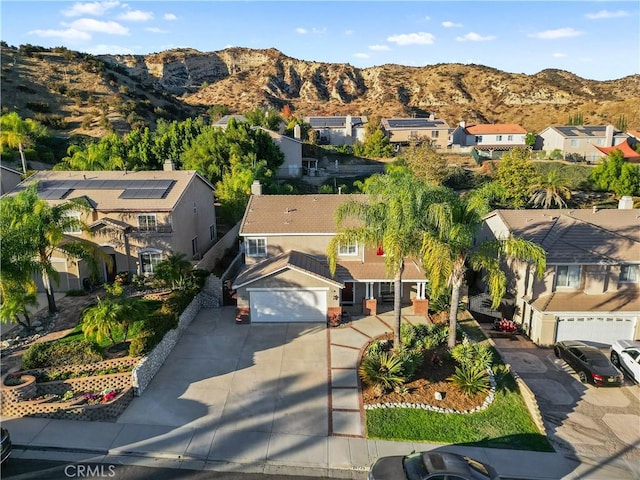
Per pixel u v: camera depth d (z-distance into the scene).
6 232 22.44
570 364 23.69
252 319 27.22
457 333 25.70
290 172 67.00
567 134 79.50
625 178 57.72
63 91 85.44
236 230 41.94
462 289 30.17
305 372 21.77
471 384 20.36
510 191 52.22
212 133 55.69
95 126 74.62
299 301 27.06
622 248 26.88
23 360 20.14
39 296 28.98
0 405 18.17
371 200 22.16
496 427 18.44
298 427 17.86
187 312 26.73
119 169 51.91
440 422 18.56
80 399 18.41
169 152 56.97
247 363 22.52
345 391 20.31
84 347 20.69
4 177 38.59
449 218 20.45
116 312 20.97
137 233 31.23
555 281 26.80
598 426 19.14
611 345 25.84
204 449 16.48
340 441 17.16
